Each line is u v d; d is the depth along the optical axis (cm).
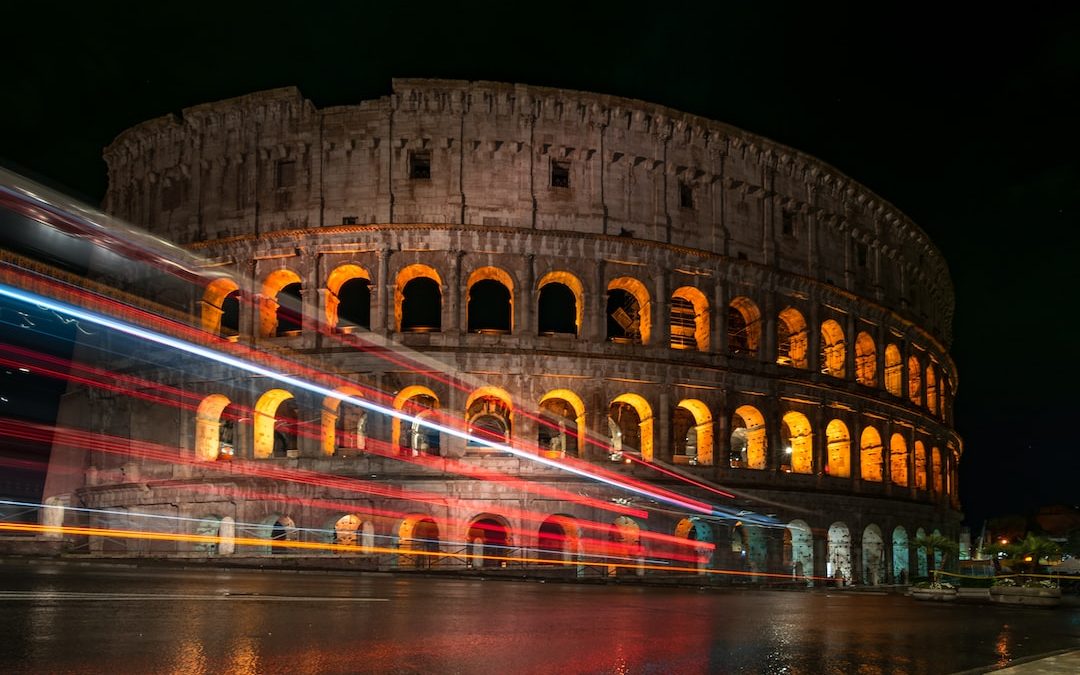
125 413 7362
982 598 5503
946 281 10588
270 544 6594
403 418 6762
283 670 1535
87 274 7394
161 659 1600
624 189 7131
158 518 6950
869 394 8200
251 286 6950
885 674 1766
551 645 2006
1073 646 2427
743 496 7069
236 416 6819
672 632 2425
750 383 7288
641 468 6762
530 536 6450
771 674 1711
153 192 7469
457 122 6919
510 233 6794
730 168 7600
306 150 7000
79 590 3164
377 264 6775
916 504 8575
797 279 7712
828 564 7825
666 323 7062
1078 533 12031
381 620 2419
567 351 6719
